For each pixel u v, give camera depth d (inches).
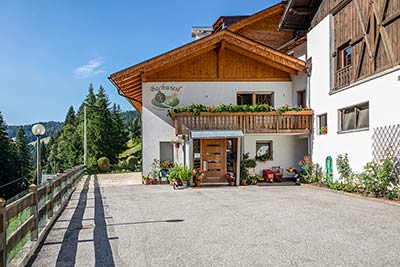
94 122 1657.2
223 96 664.4
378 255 195.9
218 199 422.9
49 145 2603.3
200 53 650.2
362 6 469.7
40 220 247.4
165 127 645.9
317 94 592.1
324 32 569.0
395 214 311.4
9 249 170.2
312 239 230.5
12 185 1358.3
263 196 446.0
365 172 434.9
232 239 233.5
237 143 586.6
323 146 568.1
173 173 590.9
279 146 662.5
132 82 654.5
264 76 673.6
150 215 323.9
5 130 1413.6
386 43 415.8
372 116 438.9
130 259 194.9
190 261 189.9
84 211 350.6
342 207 351.9
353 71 489.7
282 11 787.4
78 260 194.2
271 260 189.3
